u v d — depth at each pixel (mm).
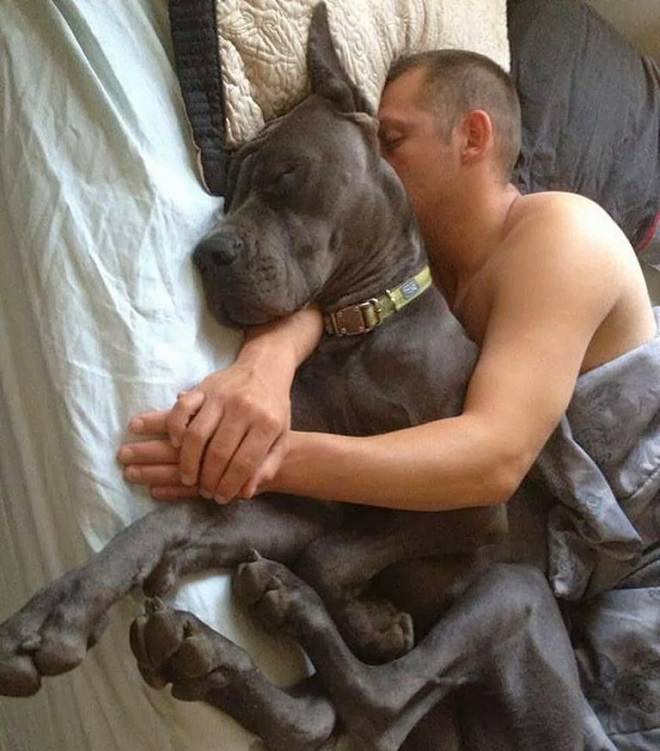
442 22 1468
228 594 1041
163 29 1167
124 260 1037
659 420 1354
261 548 1070
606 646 1307
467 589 1186
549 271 1245
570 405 1329
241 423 1015
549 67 1789
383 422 1168
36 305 1019
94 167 1048
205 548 1021
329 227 1128
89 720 1057
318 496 1081
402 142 1323
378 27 1323
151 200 1059
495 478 1140
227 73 1144
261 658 1052
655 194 1868
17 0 1062
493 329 1241
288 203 1110
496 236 1336
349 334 1183
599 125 1806
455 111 1318
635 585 1356
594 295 1253
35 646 882
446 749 1176
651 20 2203
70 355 1007
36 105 1046
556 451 1283
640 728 1282
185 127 1143
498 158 1351
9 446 1104
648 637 1301
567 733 1178
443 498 1119
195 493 1024
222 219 1115
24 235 1028
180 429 1008
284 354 1102
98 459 1003
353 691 1042
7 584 1182
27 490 1076
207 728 988
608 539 1269
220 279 1076
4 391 1079
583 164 1769
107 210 1040
